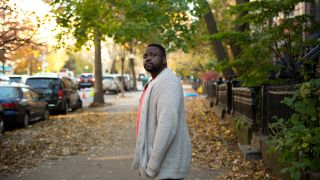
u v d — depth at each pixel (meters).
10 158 9.09
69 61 94.44
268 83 9.52
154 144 3.50
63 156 9.37
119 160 8.89
